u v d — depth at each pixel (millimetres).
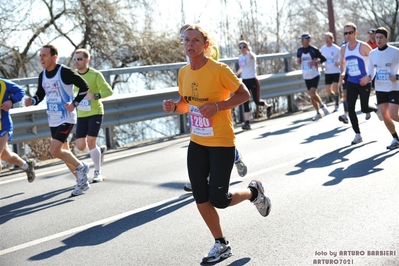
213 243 6125
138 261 5773
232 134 5621
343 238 5922
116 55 22484
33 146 13055
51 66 8609
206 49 5570
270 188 8250
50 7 21219
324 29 36000
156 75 20203
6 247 6535
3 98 8414
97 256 6012
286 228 6375
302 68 15984
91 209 7934
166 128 17156
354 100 11281
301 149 11195
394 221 6320
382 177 8344
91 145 9672
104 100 13156
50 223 7398
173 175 9875
